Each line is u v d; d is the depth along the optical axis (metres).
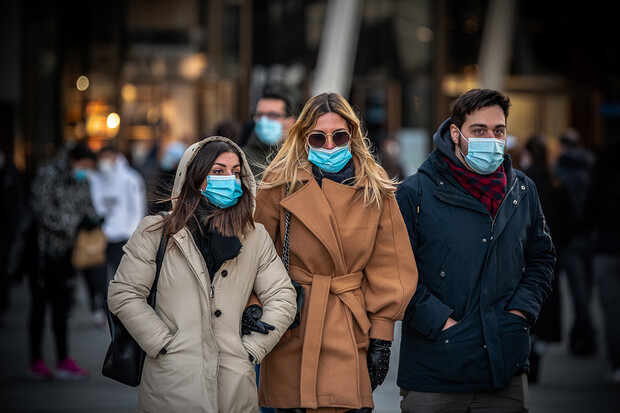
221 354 7.74
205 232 7.86
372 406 8.29
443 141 8.59
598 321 22.83
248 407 7.78
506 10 42.75
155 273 7.81
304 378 8.14
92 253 15.92
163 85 40.44
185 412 7.55
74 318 22.25
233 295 7.84
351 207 8.43
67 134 38.53
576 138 21.19
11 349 18.58
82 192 15.84
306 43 41.09
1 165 21.27
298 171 8.52
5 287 21.48
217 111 41.03
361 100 42.56
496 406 8.45
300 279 8.39
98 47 39.53
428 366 8.34
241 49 41.16
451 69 43.22
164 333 7.62
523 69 44.97
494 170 8.48
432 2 42.84
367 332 8.30
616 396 14.74
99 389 15.00
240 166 8.09
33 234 15.59
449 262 8.40
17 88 36.94
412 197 8.59
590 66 45.25
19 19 36.94
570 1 44.88
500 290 8.41
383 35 42.56
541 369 17.08
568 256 18.53
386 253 8.38
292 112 11.98
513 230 8.48
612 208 15.73
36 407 13.70
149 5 40.28
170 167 24.22
